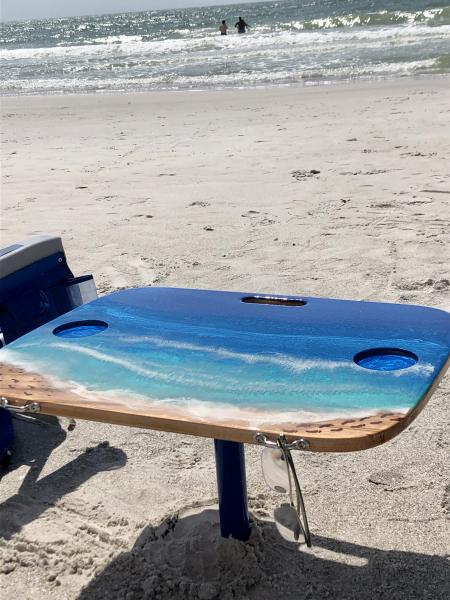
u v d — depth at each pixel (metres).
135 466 1.39
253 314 1.10
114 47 18.80
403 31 12.72
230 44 14.64
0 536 1.21
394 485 1.29
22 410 0.88
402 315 1.06
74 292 1.55
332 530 1.17
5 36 45.19
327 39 13.05
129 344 1.01
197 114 6.09
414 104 5.49
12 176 4.12
